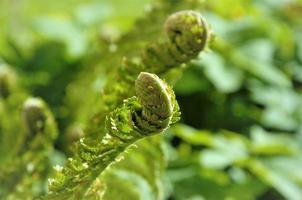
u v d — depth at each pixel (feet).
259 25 3.93
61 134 2.68
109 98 1.40
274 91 3.72
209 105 3.61
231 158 3.02
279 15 4.25
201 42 1.31
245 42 3.84
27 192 1.56
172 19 1.32
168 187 2.81
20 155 1.57
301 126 3.60
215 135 3.30
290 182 3.02
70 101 2.58
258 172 3.00
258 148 3.14
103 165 1.09
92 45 3.52
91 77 2.13
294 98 3.74
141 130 0.99
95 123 1.37
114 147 1.06
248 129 3.59
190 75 3.52
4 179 1.56
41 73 3.54
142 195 1.66
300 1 4.18
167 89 0.98
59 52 3.62
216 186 2.94
